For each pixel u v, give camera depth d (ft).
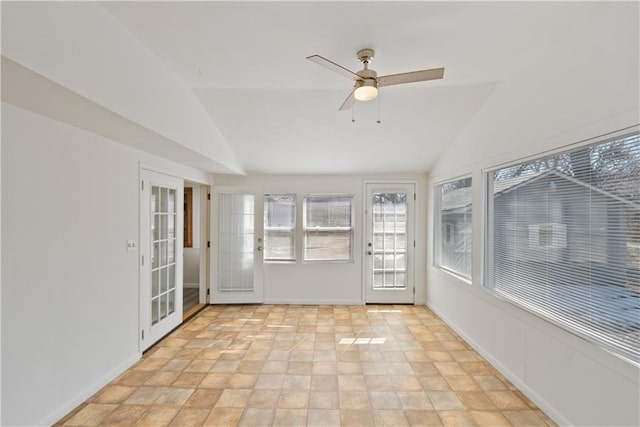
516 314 8.92
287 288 17.01
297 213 16.98
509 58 8.25
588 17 6.45
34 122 6.66
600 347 6.27
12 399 6.26
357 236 16.94
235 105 11.17
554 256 7.79
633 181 5.83
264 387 8.89
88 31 5.90
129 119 7.13
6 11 4.44
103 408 7.86
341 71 7.29
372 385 9.02
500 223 10.28
